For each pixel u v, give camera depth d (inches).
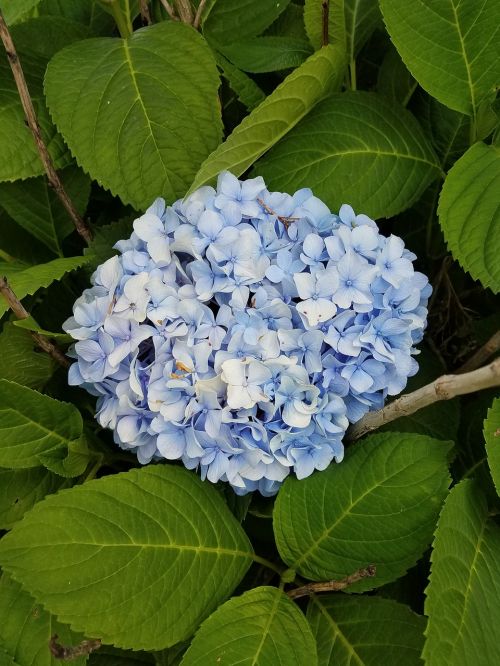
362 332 13.0
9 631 13.1
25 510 14.8
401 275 13.4
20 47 16.5
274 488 14.0
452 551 12.7
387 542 13.4
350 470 13.7
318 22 16.0
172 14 16.1
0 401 13.3
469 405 16.6
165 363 12.7
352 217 14.1
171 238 13.6
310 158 15.2
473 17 14.7
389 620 13.6
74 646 12.8
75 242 17.9
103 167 14.6
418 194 15.8
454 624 11.9
